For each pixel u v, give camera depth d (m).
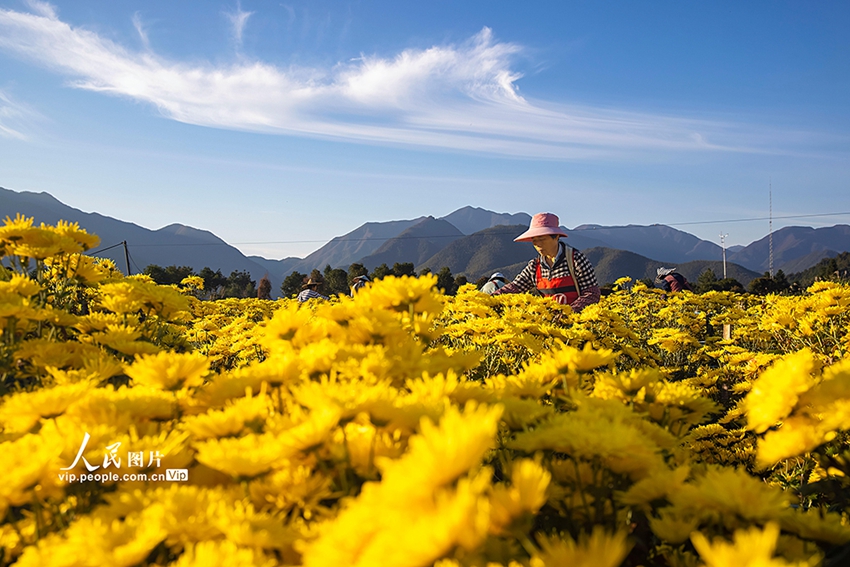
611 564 0.43
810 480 1.32
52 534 0.70
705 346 5.69
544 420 0.97
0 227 2.25
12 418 0.94
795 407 0.91
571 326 4.85
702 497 0.70
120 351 1.79
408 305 1.40
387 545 0.40
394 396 0.82
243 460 0.69
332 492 0.73
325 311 1.43
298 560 0.64
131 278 3.34
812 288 4.40
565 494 0.80
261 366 1.09
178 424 0.96
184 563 0.55
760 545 0.38
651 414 1.17
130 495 0.71
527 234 5.27
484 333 3.46
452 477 0.40
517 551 0.55
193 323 6.25
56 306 2.41
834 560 0.66
